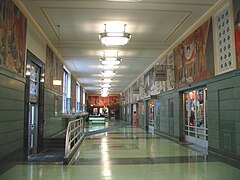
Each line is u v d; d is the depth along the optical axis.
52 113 11.01
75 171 5.23
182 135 10.57
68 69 16.89
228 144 6.40
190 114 9.98
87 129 16.86
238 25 5.80
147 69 17.14
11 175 4.95
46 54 9.81
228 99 6.41
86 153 7.45
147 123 18.67
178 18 7.72
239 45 5.77
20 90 6.58
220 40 6.68
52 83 11.03
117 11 7.13
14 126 6.09
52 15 7.39
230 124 6.31
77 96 24.44
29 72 7.37
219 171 5.20
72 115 13.00
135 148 8.45
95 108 42.72
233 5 6.01
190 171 5.21
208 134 7.58
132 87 25.62
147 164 5.89
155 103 15.24
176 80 10.59
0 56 5.22
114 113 43.59
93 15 7.39
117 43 7.91
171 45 10.93
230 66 6.20
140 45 10.84
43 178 4.71
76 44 10.53
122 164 5.89
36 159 7.34
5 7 5.48
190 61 8.91
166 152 7.59
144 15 7.42
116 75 20.36
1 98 5.27
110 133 14.57
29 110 7.58
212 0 6.54
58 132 12.34
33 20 7.72
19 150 6.42
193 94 9.65
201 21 7.82
